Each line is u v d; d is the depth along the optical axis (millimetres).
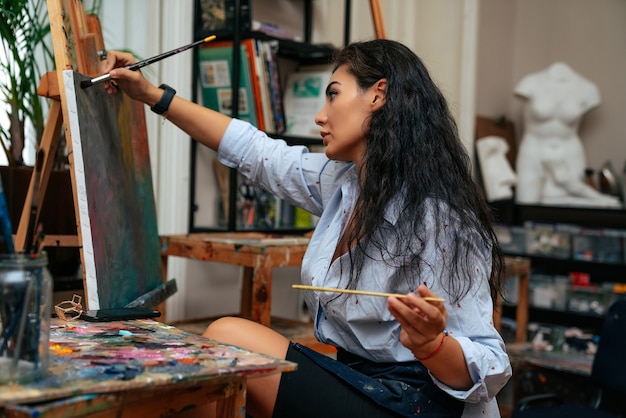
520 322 3461
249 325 1553
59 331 1258
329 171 1780
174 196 2828
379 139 1508
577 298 4012
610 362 2637
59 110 1627
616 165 4574
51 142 1637
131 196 1837
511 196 4359
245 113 2859
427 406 1398
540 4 4906
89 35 1703
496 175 4316
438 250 1415
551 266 4383
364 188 1500
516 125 4957
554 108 4289
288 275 3389
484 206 1575
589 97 4301
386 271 1440
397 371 1457
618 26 4590
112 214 1656
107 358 1060
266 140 1870
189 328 2562
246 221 3023
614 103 4594
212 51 2871
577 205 4176
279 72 2949
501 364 1373
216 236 2533
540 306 4113
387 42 1615
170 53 1737
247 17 2811
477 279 1413
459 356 1307
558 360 3205
